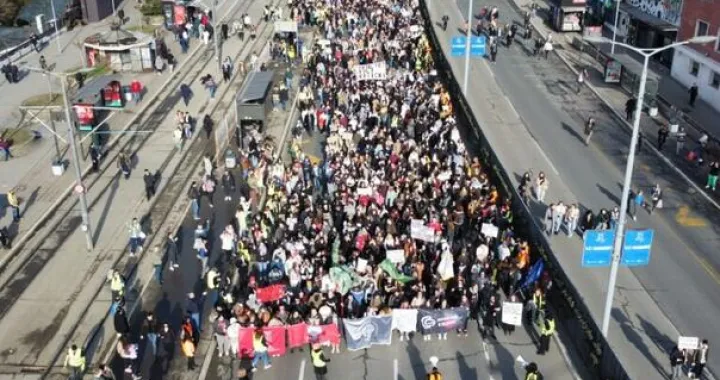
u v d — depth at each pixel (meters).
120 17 70.62
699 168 41.84
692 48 54.22
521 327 28.00
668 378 25.09
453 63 59.00
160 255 32.59
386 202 34.25
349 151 39.75
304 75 52.97
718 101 50.91
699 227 35.38
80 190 31.94
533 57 61.44
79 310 28.84
